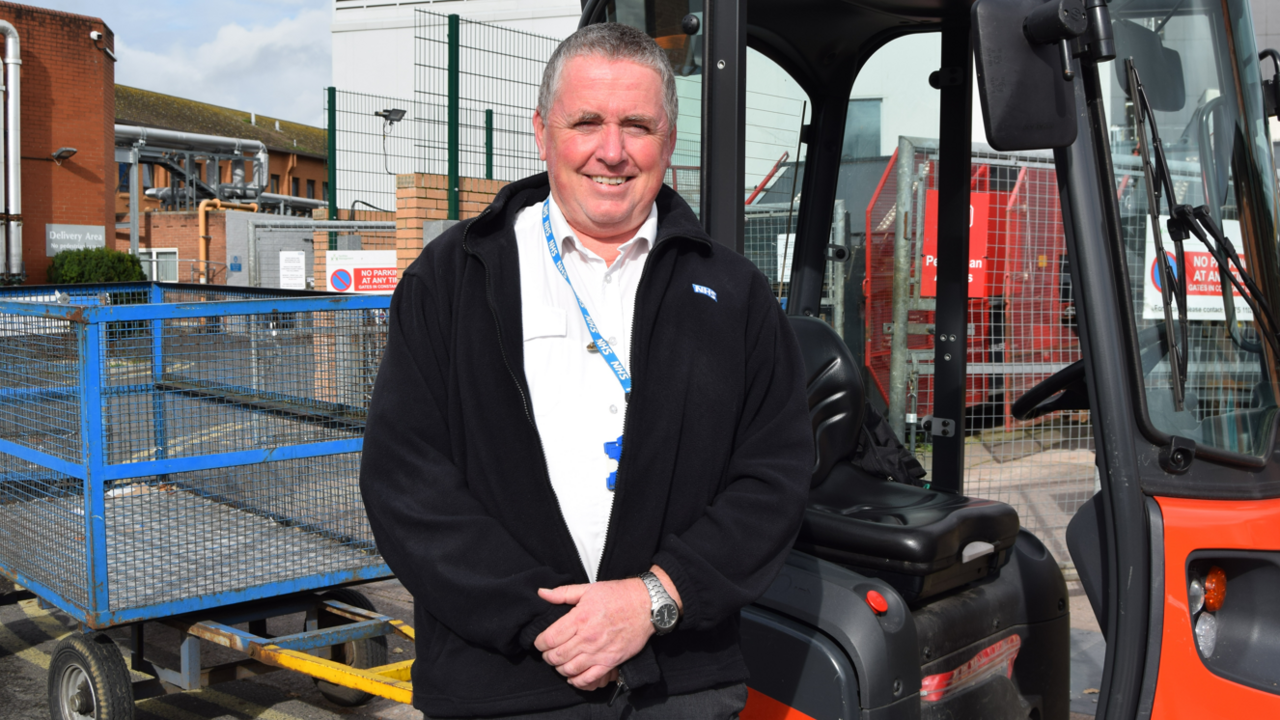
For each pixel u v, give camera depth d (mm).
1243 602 1931
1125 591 1832
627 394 1646
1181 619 1829
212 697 3848
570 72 1667
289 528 3402
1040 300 5734
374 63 15539
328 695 3682
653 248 1675
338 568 3344
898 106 3227
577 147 1661
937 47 3080
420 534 1586
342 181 10148
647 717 1616
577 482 1646
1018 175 5711
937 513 2365
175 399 3164
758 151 3195
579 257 1740
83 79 22562
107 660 3027
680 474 1645
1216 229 2027
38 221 22172
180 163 32688
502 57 8477
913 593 2244
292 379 3408
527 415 1612
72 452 2971
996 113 1727
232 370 3299
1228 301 2062
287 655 2891
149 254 28922
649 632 1544
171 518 3184
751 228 3244
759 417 1740
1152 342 1963
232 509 3311
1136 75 2021
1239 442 2018
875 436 2895
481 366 1628
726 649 1696
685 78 2451
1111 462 1858
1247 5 2305
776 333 1752
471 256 1680
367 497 1648
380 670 2939
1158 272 1979
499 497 1622
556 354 1661
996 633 2396
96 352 2887
